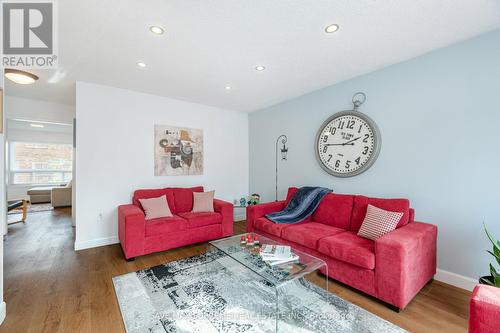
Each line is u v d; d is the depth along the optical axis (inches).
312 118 135.1
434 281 85.8
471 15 67.2
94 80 117.6
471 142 79.8
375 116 105.6
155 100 142.6
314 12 65.9
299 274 68.1
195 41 81.0
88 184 121.4
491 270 63.7
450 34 77.2
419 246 72.6
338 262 81.7
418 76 92.2
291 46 84.5
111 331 60.2
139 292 78.8
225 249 86.9
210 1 61.1
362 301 73.6
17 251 115.9
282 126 156.2
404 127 96.3
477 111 78.5
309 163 137.1
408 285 66.8
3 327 61.0
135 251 104.2
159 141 144.2
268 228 108.1
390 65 100.3
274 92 136.3
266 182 170.6
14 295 76.3
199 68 103.3
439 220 87.3
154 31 74.8
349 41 81.3
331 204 109.9
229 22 70.4
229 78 115.0
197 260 106.2
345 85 117.4
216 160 171.2
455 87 83.1
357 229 98.0
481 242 77.8
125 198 132.4
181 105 153.3
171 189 139.8
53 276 89.7
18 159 269.4
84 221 120.3
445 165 85.7
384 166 102.7
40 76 111.6
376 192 105.6
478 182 78.4
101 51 87.5
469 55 80.0
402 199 89.0
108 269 96.3
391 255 67.2
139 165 137.0
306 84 123.1
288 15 67.2
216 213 133.1
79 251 116.4
